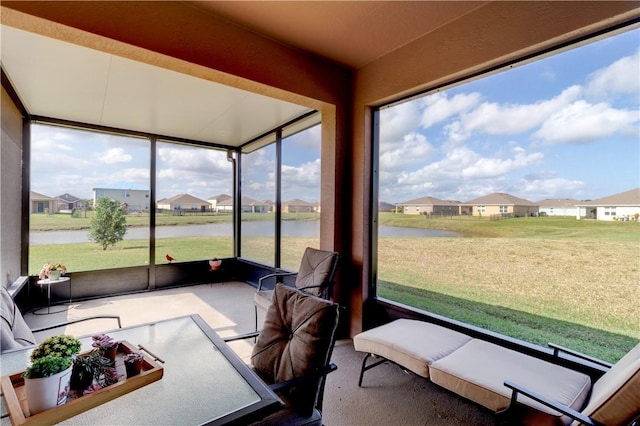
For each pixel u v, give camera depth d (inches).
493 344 76.2
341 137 115.0
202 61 82.7
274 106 139.1
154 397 42.0
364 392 81.2
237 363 51.3
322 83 108.3
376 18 84.4
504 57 76.0
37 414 36.4
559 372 62.2
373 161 114.3
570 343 71.1
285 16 84.2
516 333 80.2
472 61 81.0
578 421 45.1
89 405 39.3
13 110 127.7
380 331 84.4
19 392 41.1
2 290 72.7
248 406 40.2
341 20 85.6
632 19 60.1
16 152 133.6
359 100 113.1
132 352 50.4
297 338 54.3
